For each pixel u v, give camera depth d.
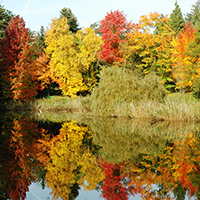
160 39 28.11
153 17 28.03
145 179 5.18
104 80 20.11
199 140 9.71
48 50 34.12
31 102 26.95
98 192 4.44
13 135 11.22
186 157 7.05
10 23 28.08
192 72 22.66
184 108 15.70
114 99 19.20
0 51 26.97
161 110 16.12
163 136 10.68
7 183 5.02
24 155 7.49
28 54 28.52
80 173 5.68
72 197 4.20
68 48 30.64
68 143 9.45
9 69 26.97
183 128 12.98
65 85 31.75
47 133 11.92
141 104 17.25
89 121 16.86
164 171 5.75
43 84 35.72
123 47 28.05
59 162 6.69
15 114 22.47
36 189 4.64
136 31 28.36
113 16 27.81
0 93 28.11
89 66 31.38
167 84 29.39
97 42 31.12
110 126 14.21
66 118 19.16
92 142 9.66
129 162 6.61
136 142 9.45
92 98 20.61
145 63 31.06
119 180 5.15
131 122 15.75
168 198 4.11
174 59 26.17
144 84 19.00
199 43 22.39
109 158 7.07
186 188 4.63
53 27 34.38
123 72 19.84
